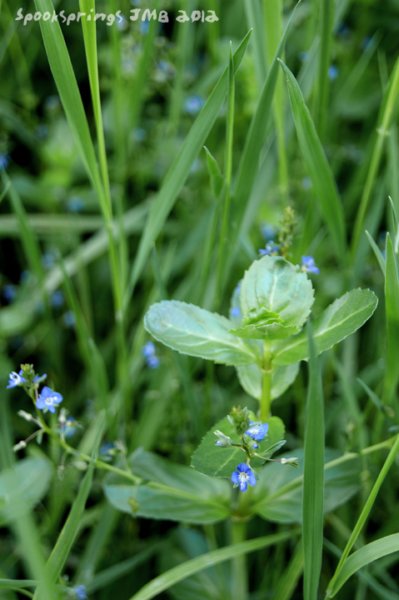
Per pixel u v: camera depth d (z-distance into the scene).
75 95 0.45
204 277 0.49
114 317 0.59
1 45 0.60
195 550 0.49
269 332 0.41
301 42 0.63
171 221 0.61
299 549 0.44
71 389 0.58
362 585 0.46
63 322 0.59
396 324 0.43
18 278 0.62
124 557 0.50
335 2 0.50
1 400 0.49
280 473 0.45
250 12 0.49
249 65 0.60
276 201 0.58
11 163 0.65
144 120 0.66
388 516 0.50
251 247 0.52
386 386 0.45
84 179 0.63
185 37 0.58
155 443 0.52
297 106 0.44
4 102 0.63
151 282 0.58
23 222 0.51
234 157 0.61
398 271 0.43
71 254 0.60
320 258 0.58
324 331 0.42
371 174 0.49
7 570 0.50
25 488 0.48
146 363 0.55
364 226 0.52
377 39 0.67
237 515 0.45
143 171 0.62
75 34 0.65
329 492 0.45
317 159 0.46
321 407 0.38
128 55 0.59
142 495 0.45
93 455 0.41
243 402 0.53
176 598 0.48
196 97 0.61
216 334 0.43
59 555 0.40
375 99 0.64
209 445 0.41
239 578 0.46
